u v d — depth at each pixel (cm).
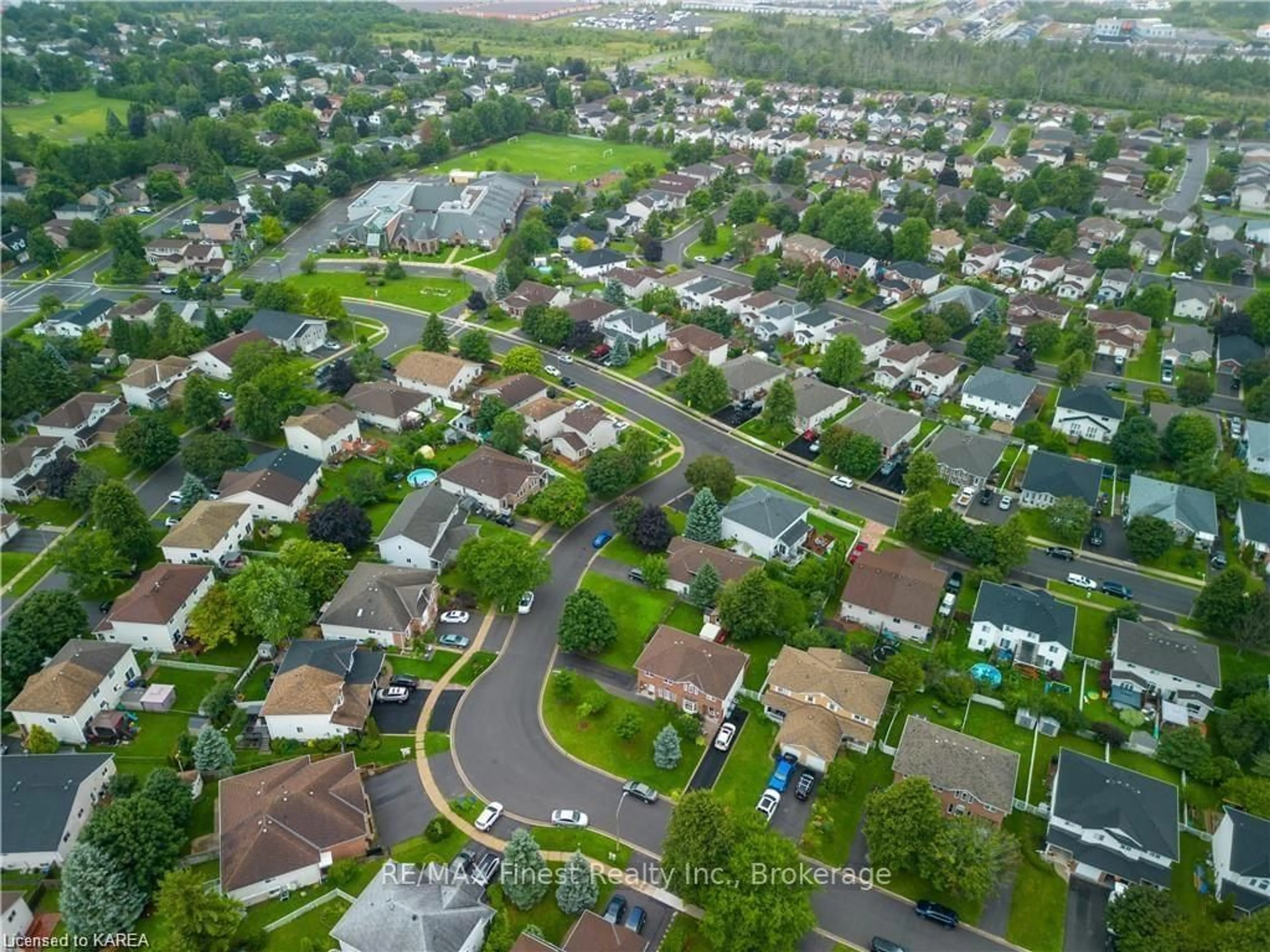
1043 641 10425
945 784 8581
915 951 7538
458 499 12950
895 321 19838
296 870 7844
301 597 10575
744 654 10031
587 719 9731
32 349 16475
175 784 8400
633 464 13438
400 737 9475
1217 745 9600
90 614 11188
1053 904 7975
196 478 13162
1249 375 16662
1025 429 15212
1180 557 12488
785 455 14862
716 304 19662
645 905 7844
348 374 16162
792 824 8606
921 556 12069
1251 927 7000
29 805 8219
